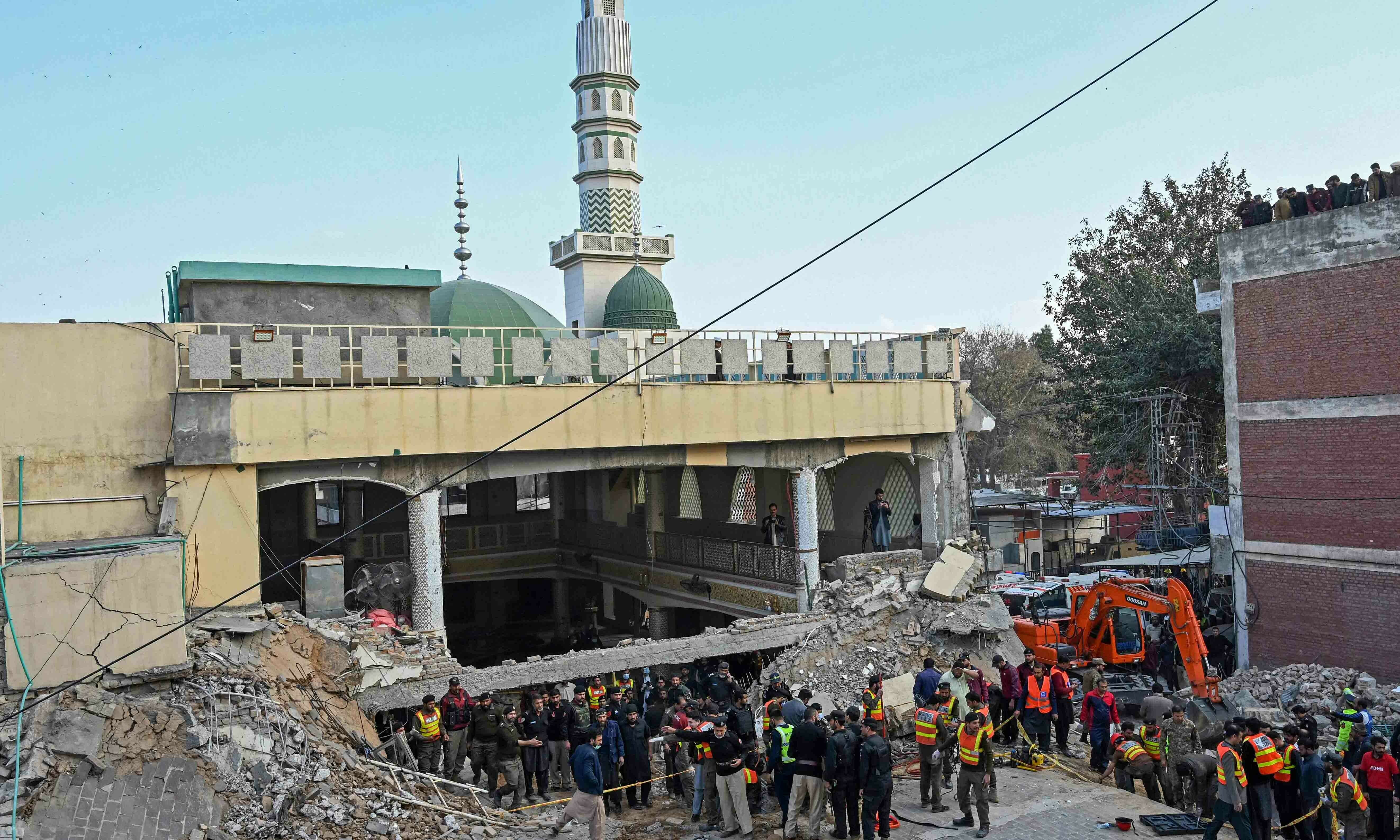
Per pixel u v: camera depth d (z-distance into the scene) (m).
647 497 29.78
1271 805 12.80
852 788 12.73
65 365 17.38
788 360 23.84
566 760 15.62
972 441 63.88
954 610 21.78
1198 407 37.12
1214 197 41.16
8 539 16.73
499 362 29.53
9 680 12.56
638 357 21.77
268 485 18.58
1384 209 20.69
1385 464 20.75
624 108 41.28
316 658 16.25
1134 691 20.52
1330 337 21.72
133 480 17.67
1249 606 23.42
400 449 19.22
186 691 13.43
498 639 33.75
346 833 12.88
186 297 22.52
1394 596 20.61
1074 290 43.16
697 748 14.05
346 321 22.95
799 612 23.23
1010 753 16.42
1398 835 14.58
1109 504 42.00
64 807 11.59
